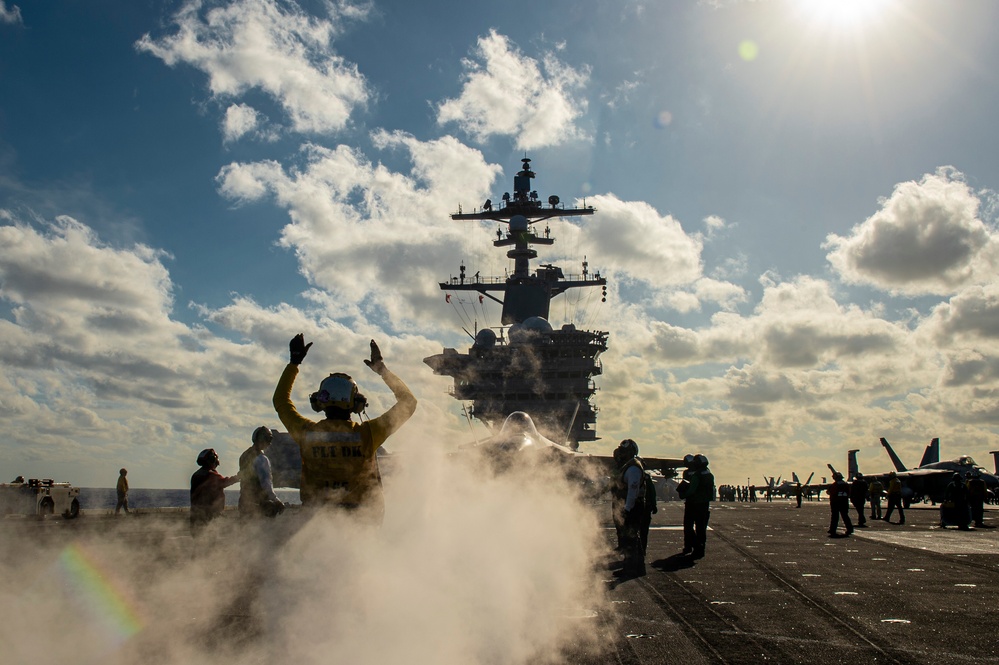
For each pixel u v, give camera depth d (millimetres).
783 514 39906
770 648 7227
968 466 61281
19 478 26656
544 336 66438
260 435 10328
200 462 11555
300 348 6559
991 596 10586
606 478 29141
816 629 8172
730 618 8773
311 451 6152
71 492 28500
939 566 14375
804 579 12344
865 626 8367
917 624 8492
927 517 37250
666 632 7871
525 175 74438
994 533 24547
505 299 73188
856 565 14500
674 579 12219
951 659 6875
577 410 61125
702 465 16016
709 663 6602
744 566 14211
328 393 6215
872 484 36031
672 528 25609
